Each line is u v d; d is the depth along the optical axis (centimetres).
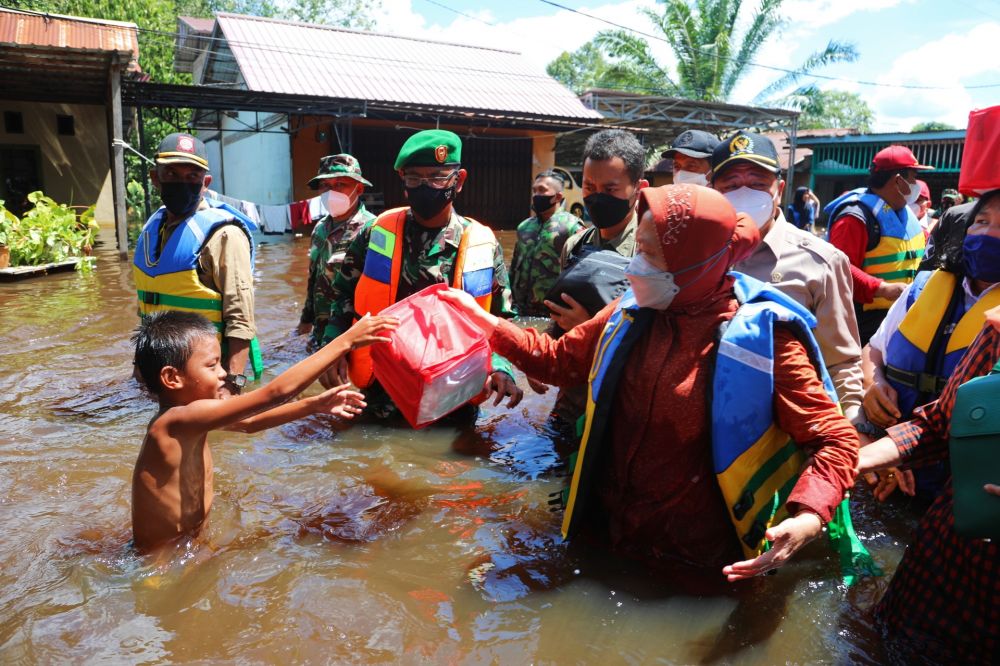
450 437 425
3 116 1753
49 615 238
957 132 2508
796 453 259
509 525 309
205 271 460
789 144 2823
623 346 259
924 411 250
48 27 1457
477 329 326
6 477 350
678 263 234
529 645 227
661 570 267
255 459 381
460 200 2338
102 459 374
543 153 2406
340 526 309
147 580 261
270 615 241
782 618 242
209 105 1734
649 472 262
